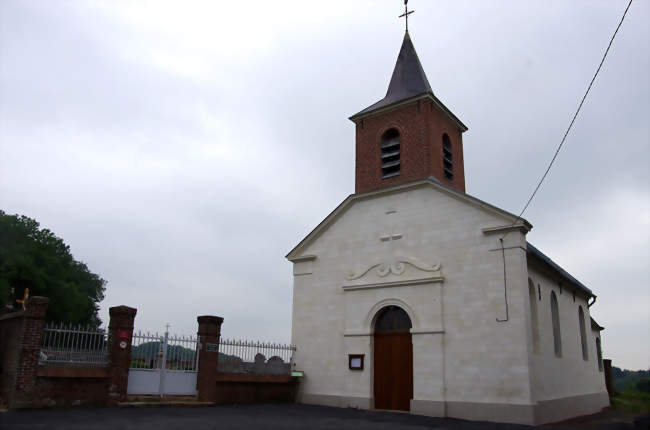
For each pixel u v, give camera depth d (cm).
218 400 1697
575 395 1945
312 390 1906
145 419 1209
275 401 1869
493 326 1570
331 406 1817
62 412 1289
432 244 1759
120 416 1254
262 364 1895
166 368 1650
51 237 5056
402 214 1862
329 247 2022
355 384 1803
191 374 1703
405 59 2311
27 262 4484
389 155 2066
